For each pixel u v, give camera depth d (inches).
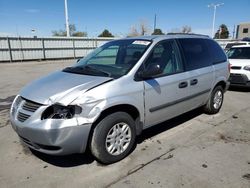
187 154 138.6
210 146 148.9
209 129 177.2
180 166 126.0
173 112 160.4
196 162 129.9
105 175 119.0
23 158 136.2
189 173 119.6
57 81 130.6
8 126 186.1
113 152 127.9
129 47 152.9
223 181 113.1
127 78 128.7
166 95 148.8
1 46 868.0
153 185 110.6
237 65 311.0
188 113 213.6
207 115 209.0
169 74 151.8
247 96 288.5
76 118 111.0
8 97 291.9
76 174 120.3
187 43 173.9
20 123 117.3
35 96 119.0
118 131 128.3
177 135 166.1
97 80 123.7
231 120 196.9
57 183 113.3
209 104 202.8
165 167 125.2
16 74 526.3
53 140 109.1
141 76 134.6
